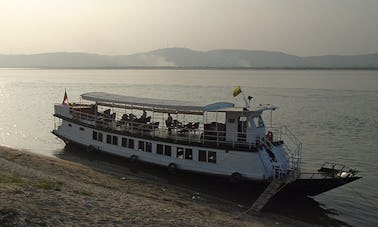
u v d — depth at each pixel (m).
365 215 34.22
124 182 38.84
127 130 47.00
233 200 36.22
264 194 33.84
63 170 39.97
